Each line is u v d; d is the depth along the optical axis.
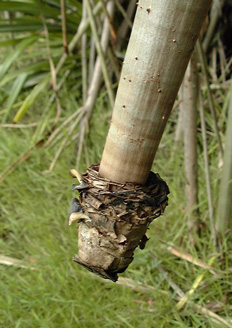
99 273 0.70
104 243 0.68
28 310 1.20
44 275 1.28
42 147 1.65
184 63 0.63
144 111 0.64
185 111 1.19
